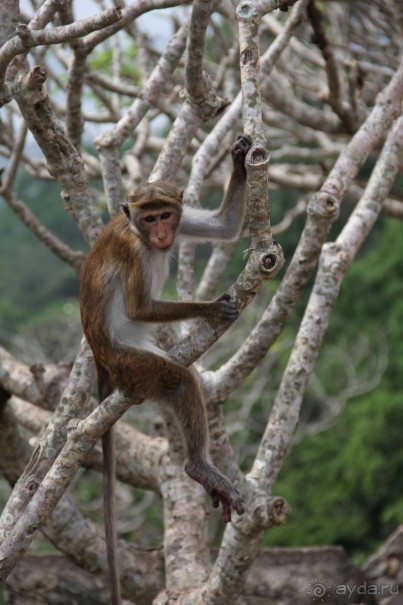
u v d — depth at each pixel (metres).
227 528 12.66
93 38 13.22
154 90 13.76
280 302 12.48
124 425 17.02
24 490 11.18
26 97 11.26
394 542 17.88
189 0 12.95
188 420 11.08
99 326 11.49
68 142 11.90
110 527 11.19
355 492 40.62
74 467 10.30
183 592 13.82
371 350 46.38
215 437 12.77
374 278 48.88
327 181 12.52
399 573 17.55
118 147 13.68
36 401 15.78
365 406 42.62
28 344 43.19
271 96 18.53
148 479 16.33
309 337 12.66
